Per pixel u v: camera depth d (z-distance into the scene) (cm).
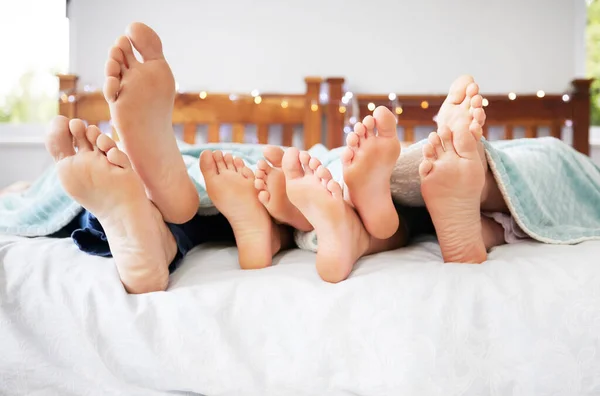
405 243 100
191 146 127
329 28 259
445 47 259
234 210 82
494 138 252
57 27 274
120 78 75
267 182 82
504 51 259
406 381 62
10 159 259
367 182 78
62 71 274
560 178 108
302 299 71
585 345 63
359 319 68
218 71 259
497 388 62
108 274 75
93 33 256
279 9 259
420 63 259
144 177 78
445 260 83
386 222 82
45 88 274
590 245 85
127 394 64
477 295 69
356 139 76
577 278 70
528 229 91
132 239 72
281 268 81
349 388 63
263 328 68
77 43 255
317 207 74
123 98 74
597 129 272
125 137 76
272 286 73
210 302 70
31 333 69
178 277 80
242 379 63
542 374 62
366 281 73
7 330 68
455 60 259
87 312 69
